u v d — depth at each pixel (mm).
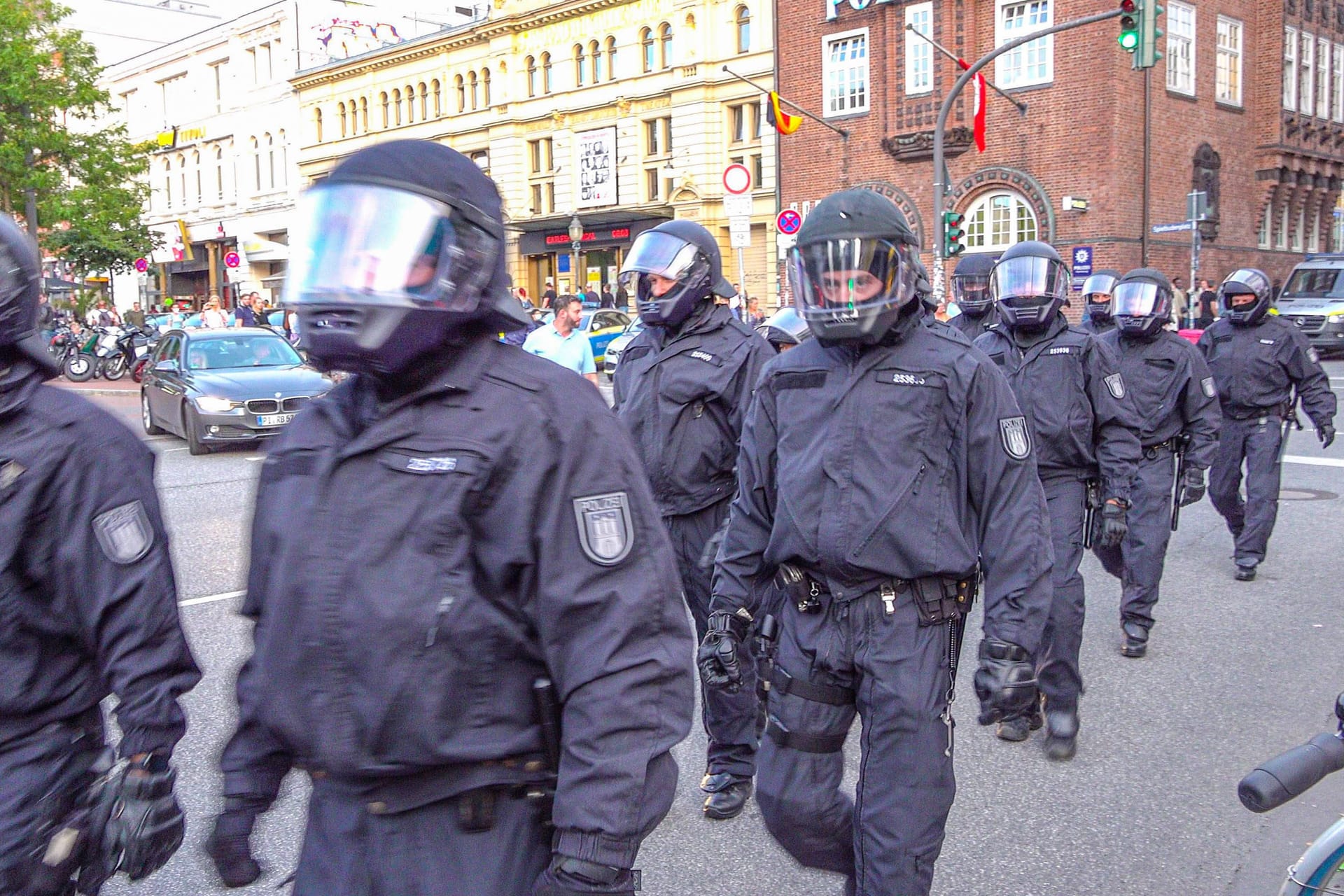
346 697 1720
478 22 39812
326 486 1762
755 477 3096
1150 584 5832
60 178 28016
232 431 13305
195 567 8055
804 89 30250
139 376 24016
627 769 1720
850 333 2816
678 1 33781
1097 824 3990
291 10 48031
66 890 2205
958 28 26781
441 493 1705
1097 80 25125
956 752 4680
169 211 57719
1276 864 3689
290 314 1795
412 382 1766
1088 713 5094
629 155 36281
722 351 4195
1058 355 4648
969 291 7094
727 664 3057
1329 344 24297
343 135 46594
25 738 2195
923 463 2844
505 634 1764
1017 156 26500
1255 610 6684
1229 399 7328
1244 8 29422
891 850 2768
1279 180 30703
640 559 1786
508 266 1863
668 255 4129
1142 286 6023
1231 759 4551
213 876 3584
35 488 2125
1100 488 4727
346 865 1794
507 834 1802
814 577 2930
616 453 1805
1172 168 27188
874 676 2805
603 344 23562
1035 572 2828
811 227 2807
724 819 4113
